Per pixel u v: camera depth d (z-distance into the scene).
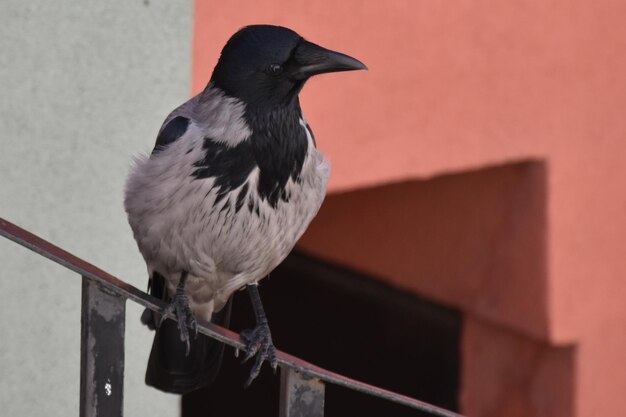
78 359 8.38
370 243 12.49
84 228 8.30
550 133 11.18
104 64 8.25
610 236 11.62
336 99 9.93
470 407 12.70
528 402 12.24
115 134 8.34
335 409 13.99
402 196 12.14
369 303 13.02
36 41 7.99
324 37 9.74
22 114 8.00
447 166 10.63
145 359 8.70
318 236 12.87
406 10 10.16
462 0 10.47
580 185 11.43
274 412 14.70
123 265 8.47
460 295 12.08
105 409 4.27
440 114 10.52
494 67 10.77
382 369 13.32
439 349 12.84
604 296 11.70
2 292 8.05
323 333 13.60
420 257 12.23
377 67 10.09
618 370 11.91
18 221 8.06
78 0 8.10
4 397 8.15
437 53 10.42
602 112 11.41
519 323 11.71
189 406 15.00
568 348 11.84
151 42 8.40
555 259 11.44
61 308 8.27
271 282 14.01
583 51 11.24
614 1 11.29
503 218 11.64
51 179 8.15
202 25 9.02
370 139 10.16
